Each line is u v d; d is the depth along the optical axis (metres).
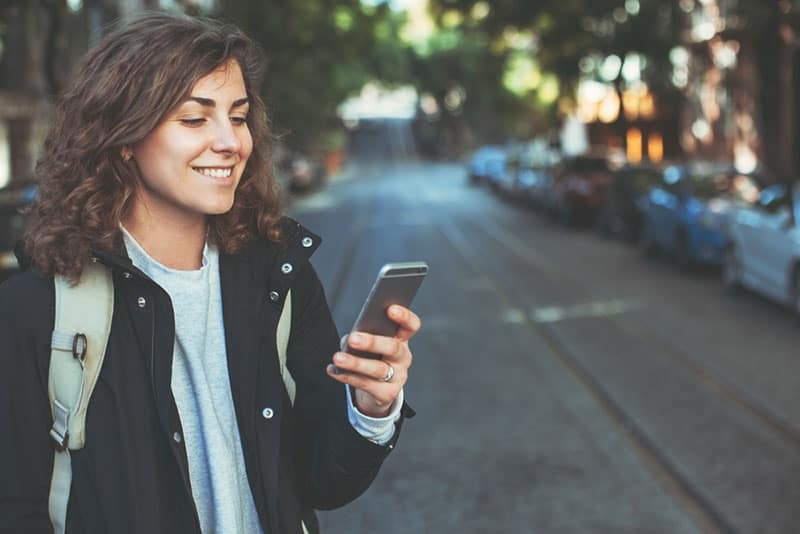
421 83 79.50
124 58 1.68
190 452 1.74
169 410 1.68
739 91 29.38
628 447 6.00
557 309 11.50
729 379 7.77
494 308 11.62
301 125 42.22
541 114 61.12
